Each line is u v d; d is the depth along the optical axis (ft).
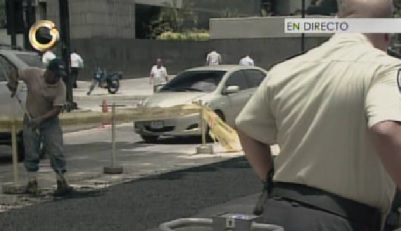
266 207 12.79
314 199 12.19
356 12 12.48
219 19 191.11
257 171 13.75
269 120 13.17
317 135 12.16
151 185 44.91
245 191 42.34
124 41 184.14
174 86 72.54
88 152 63.82
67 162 56.90
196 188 43.60
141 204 38.60
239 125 13.48
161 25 203.41
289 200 12.46
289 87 12.57
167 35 194.39
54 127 41.19
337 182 12.03
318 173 12.15
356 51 12.18
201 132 64.90
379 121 11.04
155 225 33.60
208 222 12.36
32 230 32.53
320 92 12.16
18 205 38.86
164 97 68.90
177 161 57.00
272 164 13.57
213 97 69.00
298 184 12.47
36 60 58.18
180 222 12.48
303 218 12.11
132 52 185.88
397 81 11.37
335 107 11.94
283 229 11.76
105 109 80.23
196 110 63.46
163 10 205.46
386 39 12.84
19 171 52.11
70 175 49.60
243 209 36.55
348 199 12.07
